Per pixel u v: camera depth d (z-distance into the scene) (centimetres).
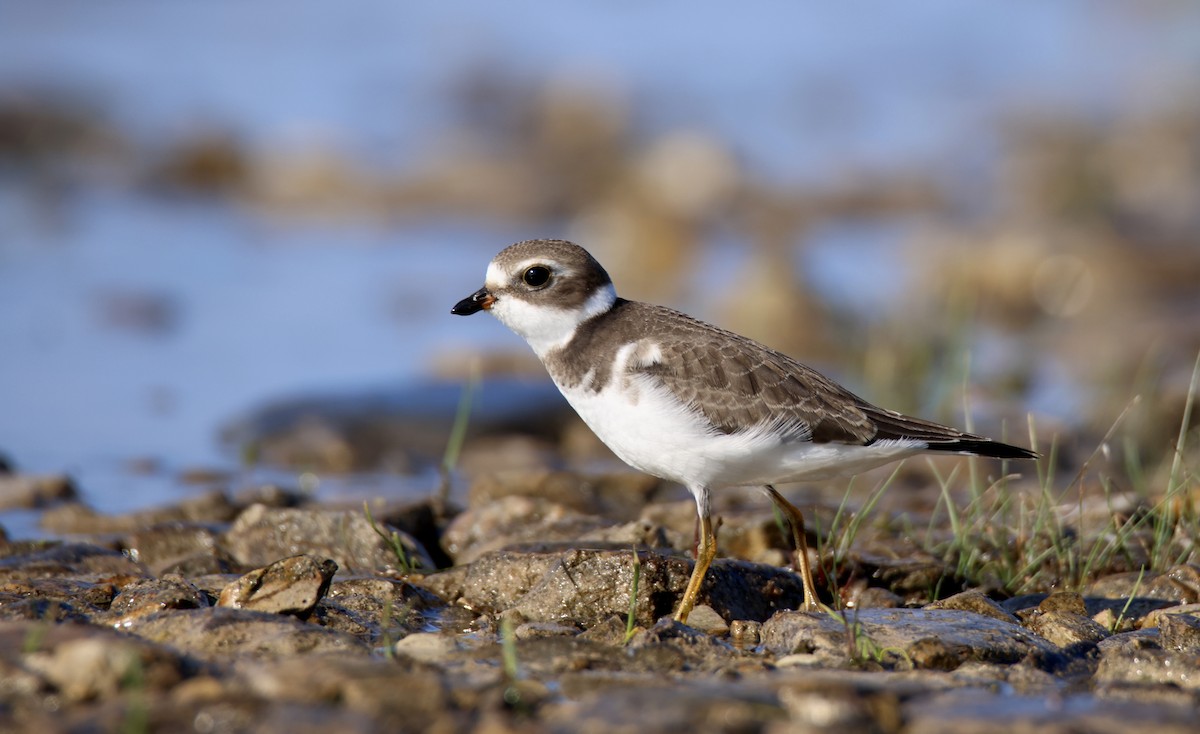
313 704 589
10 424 1416
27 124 2533
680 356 845
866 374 1580
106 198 2325
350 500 1166
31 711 583
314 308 1877
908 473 1251
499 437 1406
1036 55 3281
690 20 3428
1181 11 3281
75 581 838
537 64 3073
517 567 841
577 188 2511
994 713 606
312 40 3206
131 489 1234
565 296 879
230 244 2158
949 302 1748
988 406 1459
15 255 2003
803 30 3428
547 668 680
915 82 3117
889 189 2527
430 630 790
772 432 830
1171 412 1312
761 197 2469
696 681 654
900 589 922
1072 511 1037
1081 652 736
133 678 600
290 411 1427
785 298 1792
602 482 1185
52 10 3231
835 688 600
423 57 3098
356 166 2512
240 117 2681
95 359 1631
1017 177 2562
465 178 2488
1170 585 865
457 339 1764
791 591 873
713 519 1002
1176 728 582
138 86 2786
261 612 725
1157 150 2617
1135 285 1978
